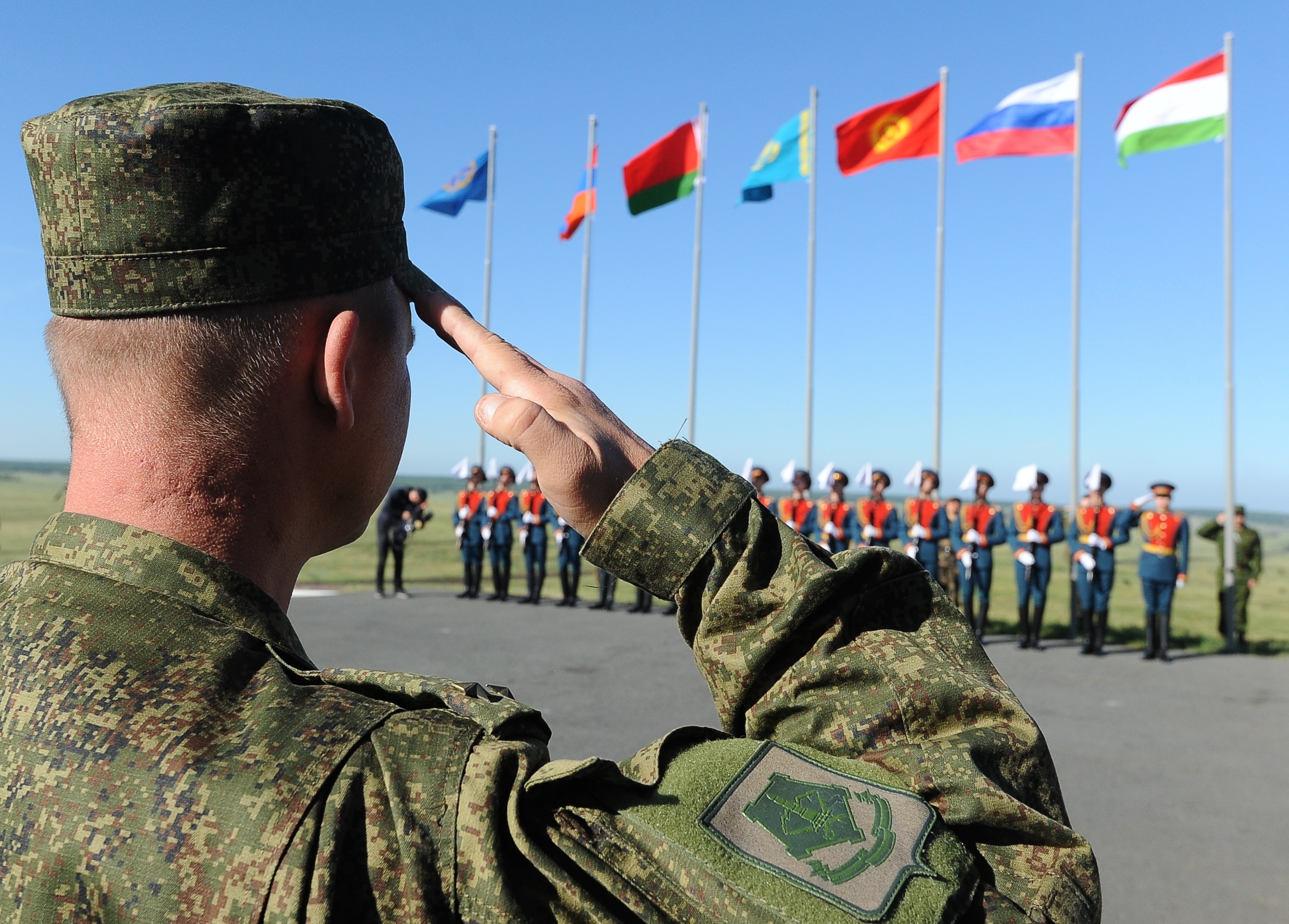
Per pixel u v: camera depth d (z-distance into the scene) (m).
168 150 0.64
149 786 0.57
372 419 0.75
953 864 0.63
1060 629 14.16
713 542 0.79
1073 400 13.55
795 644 0.78
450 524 36.09
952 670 0.76
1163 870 4.80
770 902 0.58
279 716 0.61
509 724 0.64
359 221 0.72
